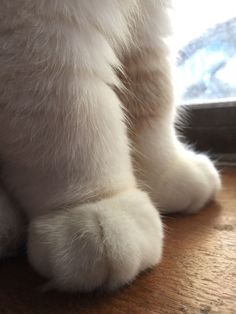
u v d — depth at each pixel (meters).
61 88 0.10
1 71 0.10
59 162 0.10
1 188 0.11
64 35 0.10
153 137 0.14
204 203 0.14
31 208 0.11
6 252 0.11
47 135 0.10
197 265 0.10
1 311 0.09
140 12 0.13
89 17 0.10
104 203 0.10
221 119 0.20
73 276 0.09
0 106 0.10
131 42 0.13
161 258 0.10
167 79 0.14
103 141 0.10
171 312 0.08
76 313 0.09
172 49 0.15
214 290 0.09
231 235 0.12
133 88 0.14
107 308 0.09
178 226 0.12
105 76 0.11
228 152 0.20
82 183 0.10
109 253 0.09
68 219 0.10
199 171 0.14
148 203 0.11
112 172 0.10
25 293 0.10
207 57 0.21
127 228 0.09
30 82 0.10
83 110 0.10
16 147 0.10
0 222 0.11
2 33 0.09
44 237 0.09
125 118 0.13
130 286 0.09
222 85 0.21
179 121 0.19
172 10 0.14
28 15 0.09
